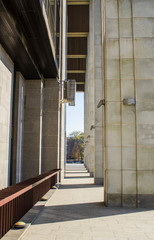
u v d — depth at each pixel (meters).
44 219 6.18
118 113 8.44
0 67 8.54
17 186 5.64
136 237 4.83
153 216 6.64
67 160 85.81
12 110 10.88
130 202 8.01
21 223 5.25
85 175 22.45
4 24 7.55
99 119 16.66
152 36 8.74
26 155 12.09
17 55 9.57
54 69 12.48
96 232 5.14
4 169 8.94
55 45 12.62
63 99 14.49
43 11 7.96
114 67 8.66
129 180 8.13
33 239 4.65
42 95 13.22
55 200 9.04
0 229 4.40
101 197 9.77
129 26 8.83
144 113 8.39
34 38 9.38
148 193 8.07
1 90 8.62
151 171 8.16
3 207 4.58
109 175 8.19
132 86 8.52
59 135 14.82
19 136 11.40
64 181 16.61
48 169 13.35
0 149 8.48
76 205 8.09
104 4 9.15
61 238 4.73
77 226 5.58
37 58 11.16
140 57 8.63
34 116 12.34
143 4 8.91
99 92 17.00
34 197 7.85
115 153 8.27
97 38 17.67
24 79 12.37
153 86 8.52
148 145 8.27
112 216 6.61
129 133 8.34
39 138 12.23
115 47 8.75
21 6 7.31
